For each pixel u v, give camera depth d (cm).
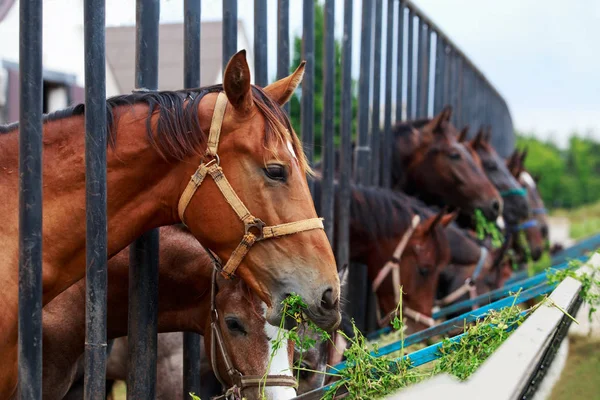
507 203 745
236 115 230
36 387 207
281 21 386
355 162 540
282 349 251
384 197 480
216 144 229
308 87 413
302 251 222
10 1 812
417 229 474
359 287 534
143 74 264
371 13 534
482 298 458
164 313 291
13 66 821
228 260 230
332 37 442
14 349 226
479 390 121
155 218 245
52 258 235
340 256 458
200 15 304
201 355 333
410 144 621
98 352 224
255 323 253
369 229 472
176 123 233
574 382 169
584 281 274
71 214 235
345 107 471
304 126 415
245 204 225
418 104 727
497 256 619
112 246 242
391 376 208
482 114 1272
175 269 282
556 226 2514
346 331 332
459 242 575
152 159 236
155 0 265
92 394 224
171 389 333
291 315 220
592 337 218
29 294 205
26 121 204
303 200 229
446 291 582
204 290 283
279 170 226
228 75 221
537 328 163
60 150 237
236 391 254
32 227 205
